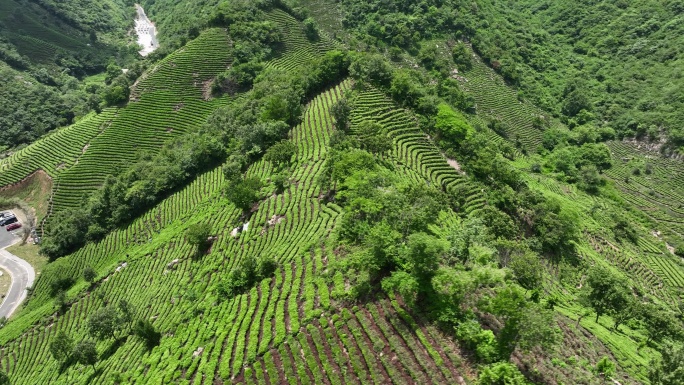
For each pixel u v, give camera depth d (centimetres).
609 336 4447
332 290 4288
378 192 4953
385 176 5788
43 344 6303
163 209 8525
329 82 10006
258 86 10450
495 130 11131
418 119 8600
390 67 9662
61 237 8344
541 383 3159
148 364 4466
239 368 3859
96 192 9212
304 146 7988
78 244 8469
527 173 9731
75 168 9744
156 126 10644
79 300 6900
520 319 3114
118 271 7169
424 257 3700
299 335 3934
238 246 6025
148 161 9569
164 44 14100
